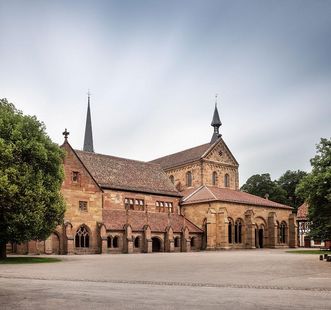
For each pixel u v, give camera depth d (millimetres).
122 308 13273
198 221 79812
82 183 64500
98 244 64375
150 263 36500
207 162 91312
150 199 78812
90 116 121312
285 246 87750
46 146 44906
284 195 126125
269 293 16750
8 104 45969
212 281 21234
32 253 55531
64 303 14281
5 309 13180
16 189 39531
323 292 17062
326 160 55969
